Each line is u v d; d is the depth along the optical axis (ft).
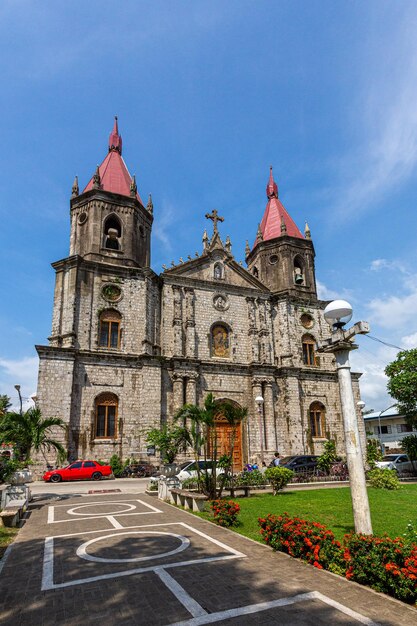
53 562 29.53
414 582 22.07
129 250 114.32
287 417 117.91
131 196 119.55
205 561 29.35
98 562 29.37
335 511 48.93
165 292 115.34
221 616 20.57
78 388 97.04
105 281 108.47
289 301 131.13
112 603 22.27
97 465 91.09
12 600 22.93
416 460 108.06
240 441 111.96
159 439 65.05
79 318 102.73
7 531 39.93
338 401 128.77
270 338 125.80
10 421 67.26
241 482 67.10
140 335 107.45
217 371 114.11
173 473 61.41
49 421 69.67
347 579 25.57
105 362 101.14
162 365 106.73
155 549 32.60
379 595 23.17
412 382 100.73
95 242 111.75
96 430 96.68
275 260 140.56
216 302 121.80
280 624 19.70
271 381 118.11
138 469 93.71
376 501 57.36
